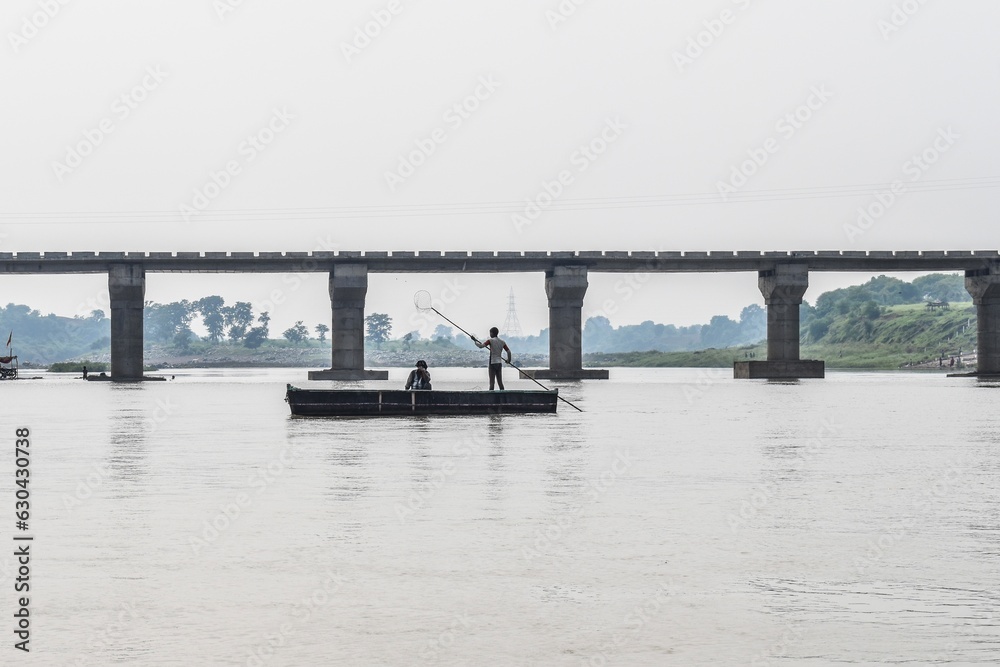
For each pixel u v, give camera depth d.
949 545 15.38
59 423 43.53
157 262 141.50
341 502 19.45
